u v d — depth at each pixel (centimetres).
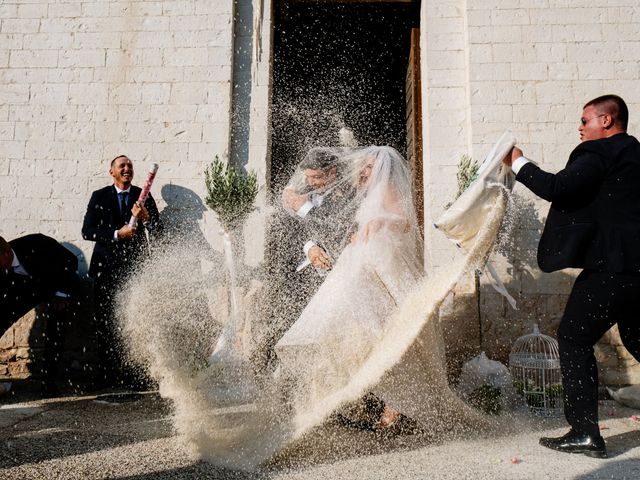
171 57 567
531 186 304
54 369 443
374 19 729
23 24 580
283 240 475
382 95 910
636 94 535
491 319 505
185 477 250
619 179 289
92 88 568
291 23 743
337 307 323
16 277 439
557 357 459
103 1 579
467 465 268
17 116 567
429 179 544
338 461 275
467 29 548
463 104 554
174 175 551
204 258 534
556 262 297
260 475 254
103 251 482
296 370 321
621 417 374
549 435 325
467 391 430
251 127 558
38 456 279
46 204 555
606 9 547
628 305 286
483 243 322
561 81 539
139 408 390
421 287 321
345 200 375
